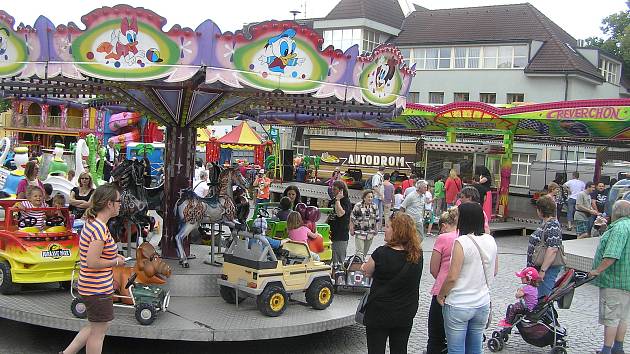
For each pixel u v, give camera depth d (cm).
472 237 578
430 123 2297
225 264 784
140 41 660
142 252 709
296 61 709
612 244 715
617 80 4466
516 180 3406
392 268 562
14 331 781
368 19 4131
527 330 765
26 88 981
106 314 574
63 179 1484
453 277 567
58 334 773
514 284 1190
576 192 1980
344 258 1021
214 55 668
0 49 682
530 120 1988
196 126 955
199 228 1091
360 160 3030
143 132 3625
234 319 725
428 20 4347
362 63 759
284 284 758
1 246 787
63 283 808
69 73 664
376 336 572
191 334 673
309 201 2680
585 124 1909
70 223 812
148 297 694
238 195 934
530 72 3862
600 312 744
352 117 1152
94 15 652
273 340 796
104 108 1190
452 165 2491
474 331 585
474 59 4066
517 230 2112
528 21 4091
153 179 1334
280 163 3106
